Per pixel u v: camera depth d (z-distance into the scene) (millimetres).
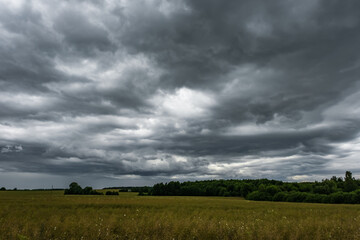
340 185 112750
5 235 11898
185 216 24203
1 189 131500
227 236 12297
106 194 124000
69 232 12906
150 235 12328
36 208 32031
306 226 15180
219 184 133750
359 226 14906
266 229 13109
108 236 11891
